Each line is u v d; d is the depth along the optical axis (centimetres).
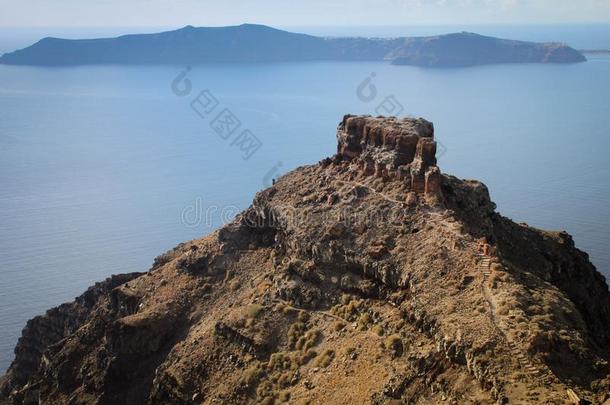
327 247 9094
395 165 9619
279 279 9469
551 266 9988
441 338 6719
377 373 7162
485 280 7281
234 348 8925
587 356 6128
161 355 10056
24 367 13888
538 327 6322
